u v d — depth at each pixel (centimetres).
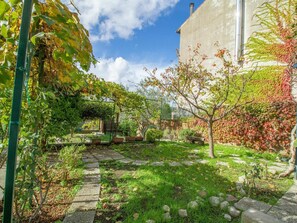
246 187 396
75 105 740
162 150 790
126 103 963
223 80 725
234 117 904
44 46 228
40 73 254
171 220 277
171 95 762
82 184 398
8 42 141
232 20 1209
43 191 352
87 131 1351
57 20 130
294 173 471
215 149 821
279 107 762
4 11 124
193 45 1525
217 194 357
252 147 837
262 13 1014
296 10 694
